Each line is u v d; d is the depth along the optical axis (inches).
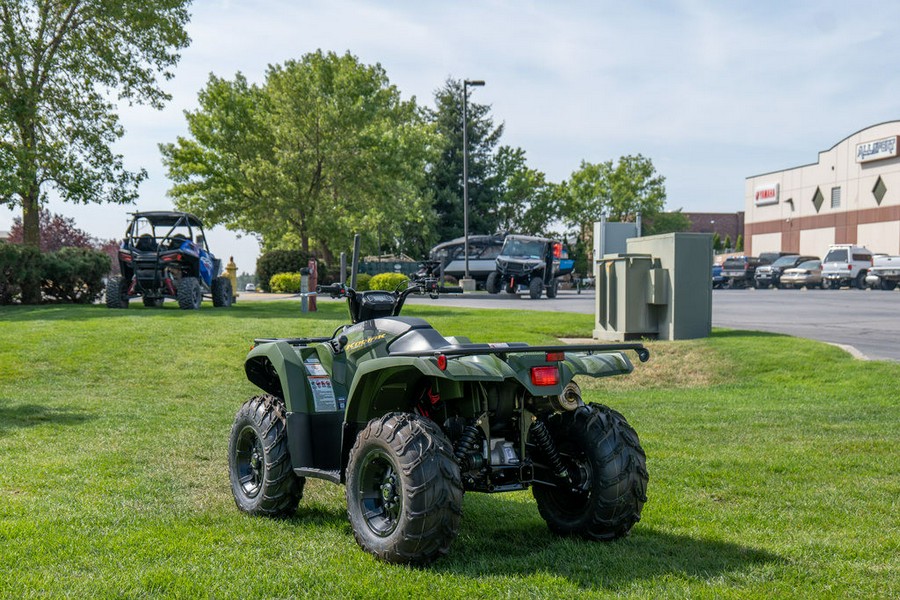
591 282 2274.9
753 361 541.0
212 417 381.7
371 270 1974.7
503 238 1644.9
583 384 511.5
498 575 170.7
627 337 630.5
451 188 2625.5
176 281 875.4
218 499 238.8
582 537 198.1
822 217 2431.1
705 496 243.8
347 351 218.4
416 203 2210.9
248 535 200.4
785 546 192.5
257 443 225.5
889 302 1165.7
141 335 607.2
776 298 1304.1
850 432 343.9
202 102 1847.9
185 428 350.3
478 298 1323.8
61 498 232.2
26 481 251.9
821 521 216.7
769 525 213.0
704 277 627.8
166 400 435.5
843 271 1670.8
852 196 2298.2
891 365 516.4
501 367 176.4
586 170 2768.2
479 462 184.5
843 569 175.5
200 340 596.7
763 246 2726.4
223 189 1803.6
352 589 160.6
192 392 463.5
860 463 285.1
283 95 1779.0
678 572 173.2
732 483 258.7
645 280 631.8
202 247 916.0
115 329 628.7
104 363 525.7
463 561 181.0
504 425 190.1
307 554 184.9
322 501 239.6
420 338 196.1
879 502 235.5
